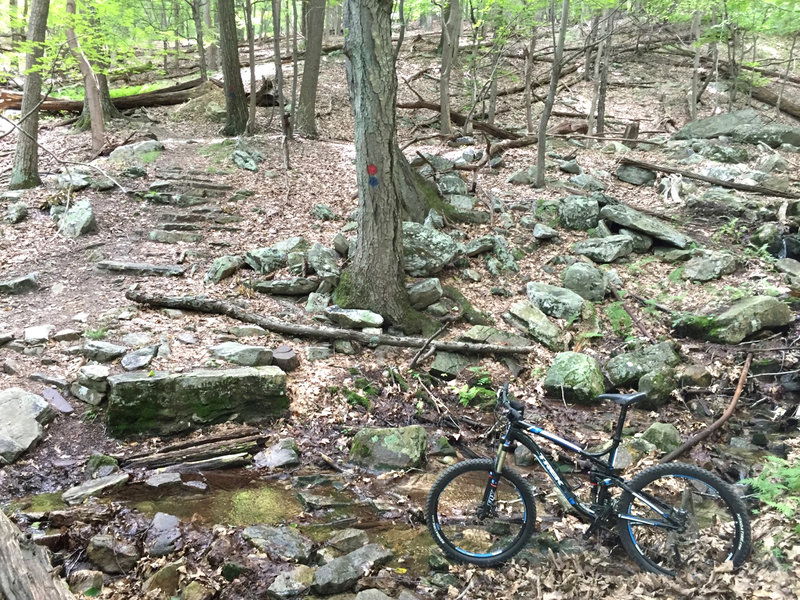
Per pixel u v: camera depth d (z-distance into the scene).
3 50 16.03
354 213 9.60
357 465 5.10
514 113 16.73
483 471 3.73
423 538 4.03
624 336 7.17
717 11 15.12
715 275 7.89
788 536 3.43
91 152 11.97
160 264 8.00
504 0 13.45
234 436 5.24
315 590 3.47
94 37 11.74
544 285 7.85
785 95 16.95
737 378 6.32
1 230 8.62
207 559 3.69
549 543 3.87
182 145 12.79
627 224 8.90
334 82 18.52
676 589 3.24
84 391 5.33
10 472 4.52
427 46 21.62
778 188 10.11
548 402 6.22
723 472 4.97
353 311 7.06
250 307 7.15
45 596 2.43
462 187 10.22
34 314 6.62
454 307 7.59
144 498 4.41
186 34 21.53
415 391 6.20
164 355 5.86
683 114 16.50
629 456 5.09
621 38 21.75
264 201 10.23
